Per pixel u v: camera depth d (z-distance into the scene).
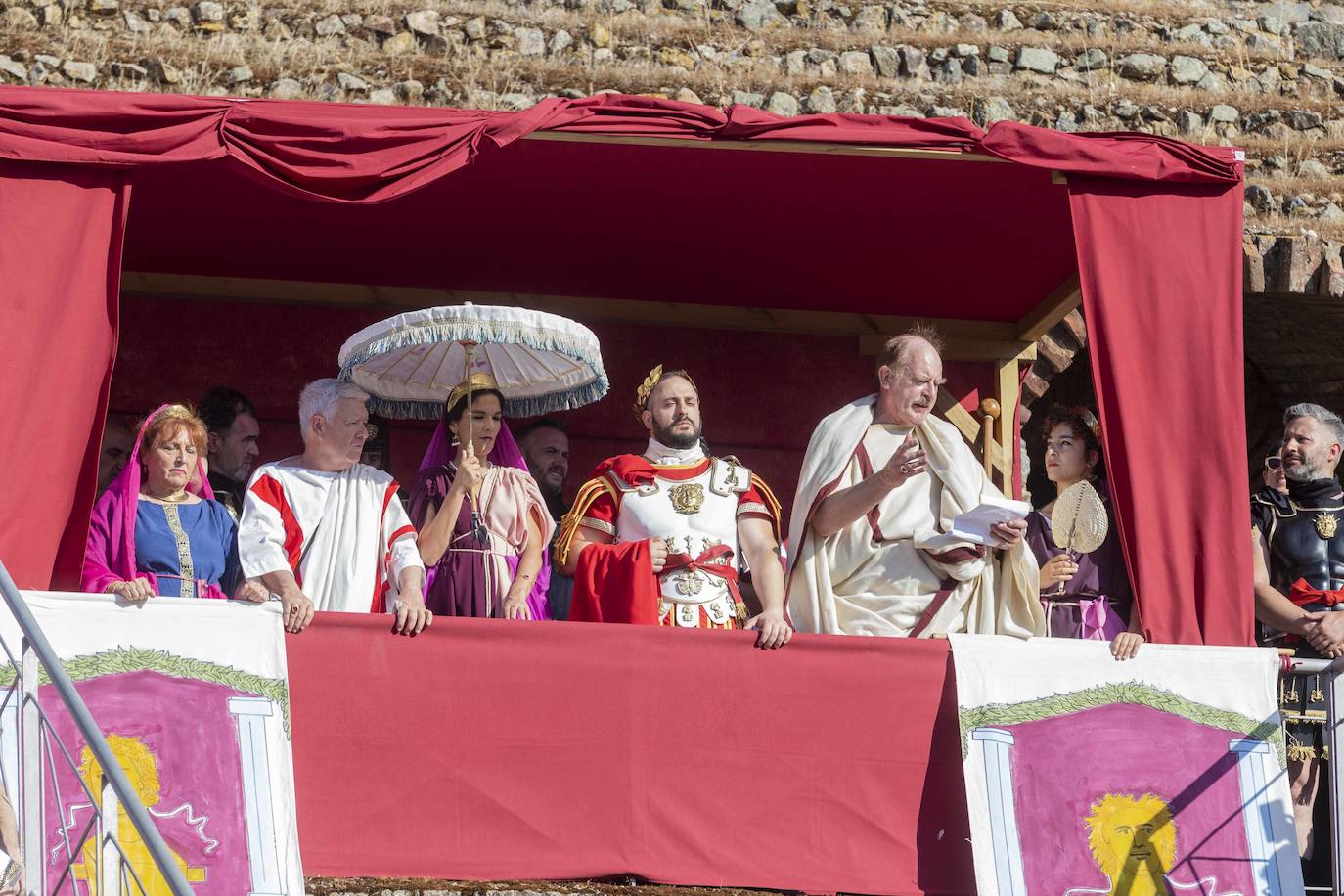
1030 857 22.50
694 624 23.62
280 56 38.41
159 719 21.08
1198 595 24.02
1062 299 33.69
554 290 35.09
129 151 22.66
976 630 24.25
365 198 23.53
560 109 24.12
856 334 36.50
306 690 21.91
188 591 22.52
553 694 22.38
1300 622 25.02
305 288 34.78
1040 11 41.44
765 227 30.75
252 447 30.11
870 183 28.05
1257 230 37.84
